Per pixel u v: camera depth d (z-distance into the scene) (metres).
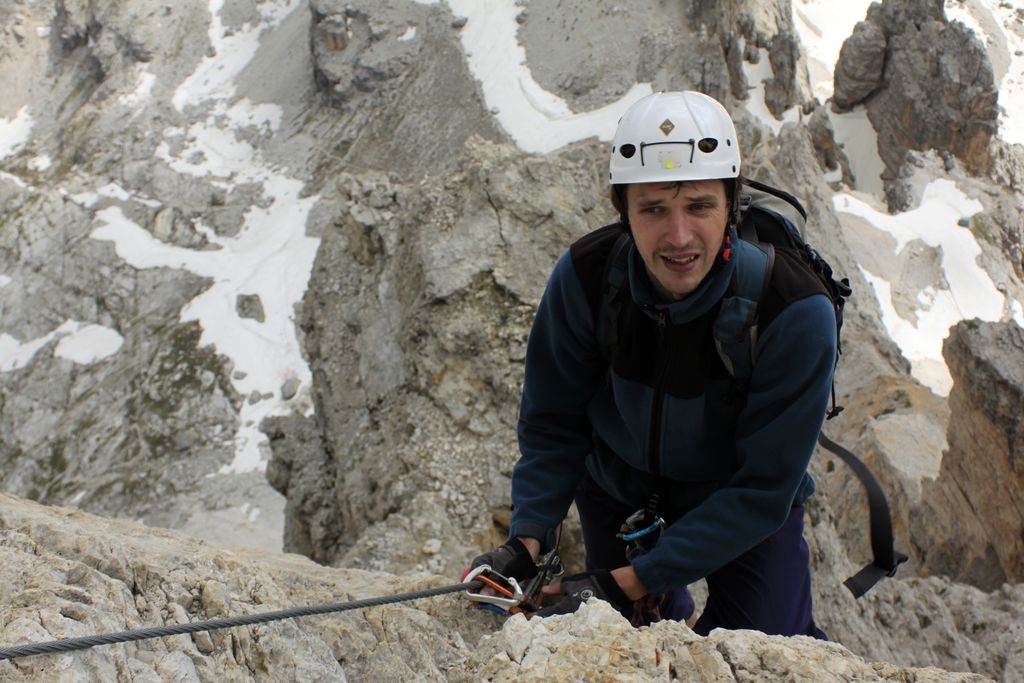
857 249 72.38
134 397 50.59
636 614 4.00
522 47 70.06
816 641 3.04
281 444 34.91
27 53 86.38
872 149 87.06
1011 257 76.12
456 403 18.45
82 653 2.49
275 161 71.12
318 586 3.86
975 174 84.31
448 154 66.38
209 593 3.15
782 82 67.75
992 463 15.72
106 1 83.69
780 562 3.89
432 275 19.52
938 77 84.25
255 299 56.47
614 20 69.88
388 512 17.62
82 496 44.78
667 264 3.19
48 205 68.12
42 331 60.28
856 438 28.27
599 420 3.89
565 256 3.64
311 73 76.94
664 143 3.09
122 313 59.12
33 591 2.70
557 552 3.98
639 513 3.95
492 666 2.96
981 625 9.65
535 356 3.88
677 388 3.46
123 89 78.88
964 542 16.80
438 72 70.69
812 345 3.22
